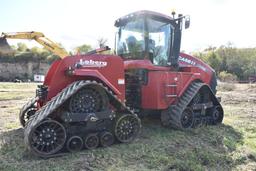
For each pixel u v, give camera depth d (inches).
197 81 298.4
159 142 230.4
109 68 219.3
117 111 219.0
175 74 266.5
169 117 264.5
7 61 1822.1
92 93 203.9
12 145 207.9
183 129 264.1
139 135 246.5
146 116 287.3
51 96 207.5
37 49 1935.3
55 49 282.0
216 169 193.0
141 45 260.1
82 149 202.1
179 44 278.7
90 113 199.9
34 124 180.5
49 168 171.5
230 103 534.3
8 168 168.4
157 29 263.9
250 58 1765.5
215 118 312.2
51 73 234.4
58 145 190.7
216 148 230.7
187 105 273.1
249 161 211.6
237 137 267.7
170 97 263.4
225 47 1898.4
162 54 269.1
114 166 180.9
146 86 254.8
